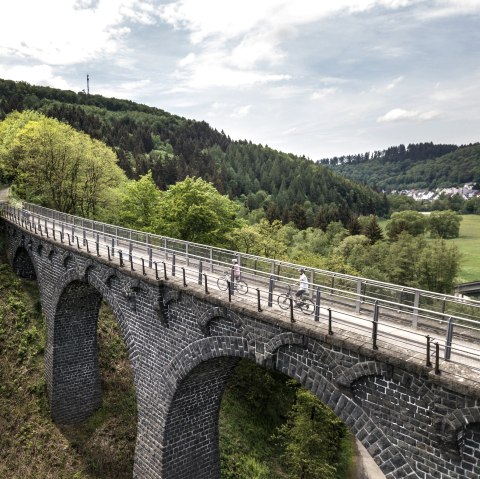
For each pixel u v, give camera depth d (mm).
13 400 28125
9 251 39156
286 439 33156
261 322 14852
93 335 30734
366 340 12070
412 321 14352
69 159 51812
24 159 51375
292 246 85562
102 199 55719
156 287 19406
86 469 25328
